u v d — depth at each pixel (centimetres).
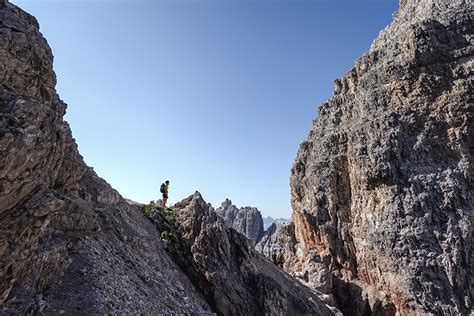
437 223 4084
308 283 4747
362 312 4428
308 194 5528
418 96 4638
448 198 4103
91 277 1828
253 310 3042
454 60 4588
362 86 5353
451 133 4362
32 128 1301
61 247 1777
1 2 1612
